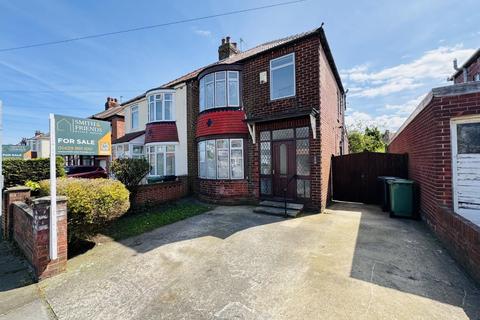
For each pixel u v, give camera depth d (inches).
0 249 203.0
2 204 259.6
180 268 156.8
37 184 296.0
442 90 189.2
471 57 386.6
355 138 1079.6
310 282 131.6
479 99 174.9
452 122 187.8
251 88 387.2
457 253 152.7
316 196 311.3
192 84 494.3
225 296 121.5
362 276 136.5
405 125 345.1
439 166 192.7
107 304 118.9
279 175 352.5
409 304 108.6
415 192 265.7
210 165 410.0
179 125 519.5
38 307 118.6
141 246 202.1
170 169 525.7
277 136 354.9
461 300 111.0
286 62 350.3
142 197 350.0
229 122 390.0
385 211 306.3
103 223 202.2
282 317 102.7
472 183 181.0
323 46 343.6
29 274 155.3
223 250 185.5
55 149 165.5
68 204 175.9
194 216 306.5
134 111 671.1
